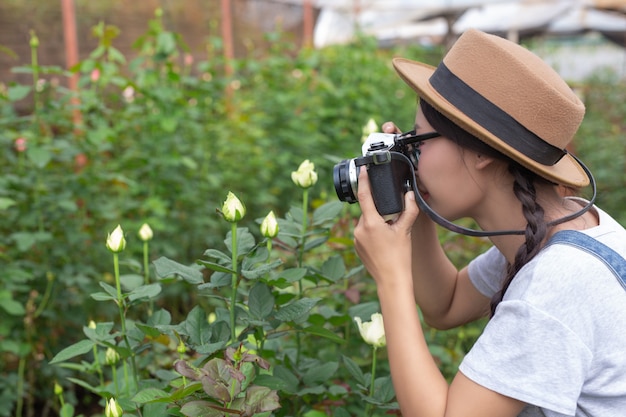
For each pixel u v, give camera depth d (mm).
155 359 2285
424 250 1616
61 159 3402
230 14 7105
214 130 4730
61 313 3297
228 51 7062
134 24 5980
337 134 5688
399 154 1311
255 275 1461
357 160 1331
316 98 6027
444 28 17391
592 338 1163
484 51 1234
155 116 4008
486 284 1631
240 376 1248
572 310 1151
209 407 1261
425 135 1306
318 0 9414
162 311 1715
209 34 6809
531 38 17875
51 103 3578
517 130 1211
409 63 1475
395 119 7094
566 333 1137
